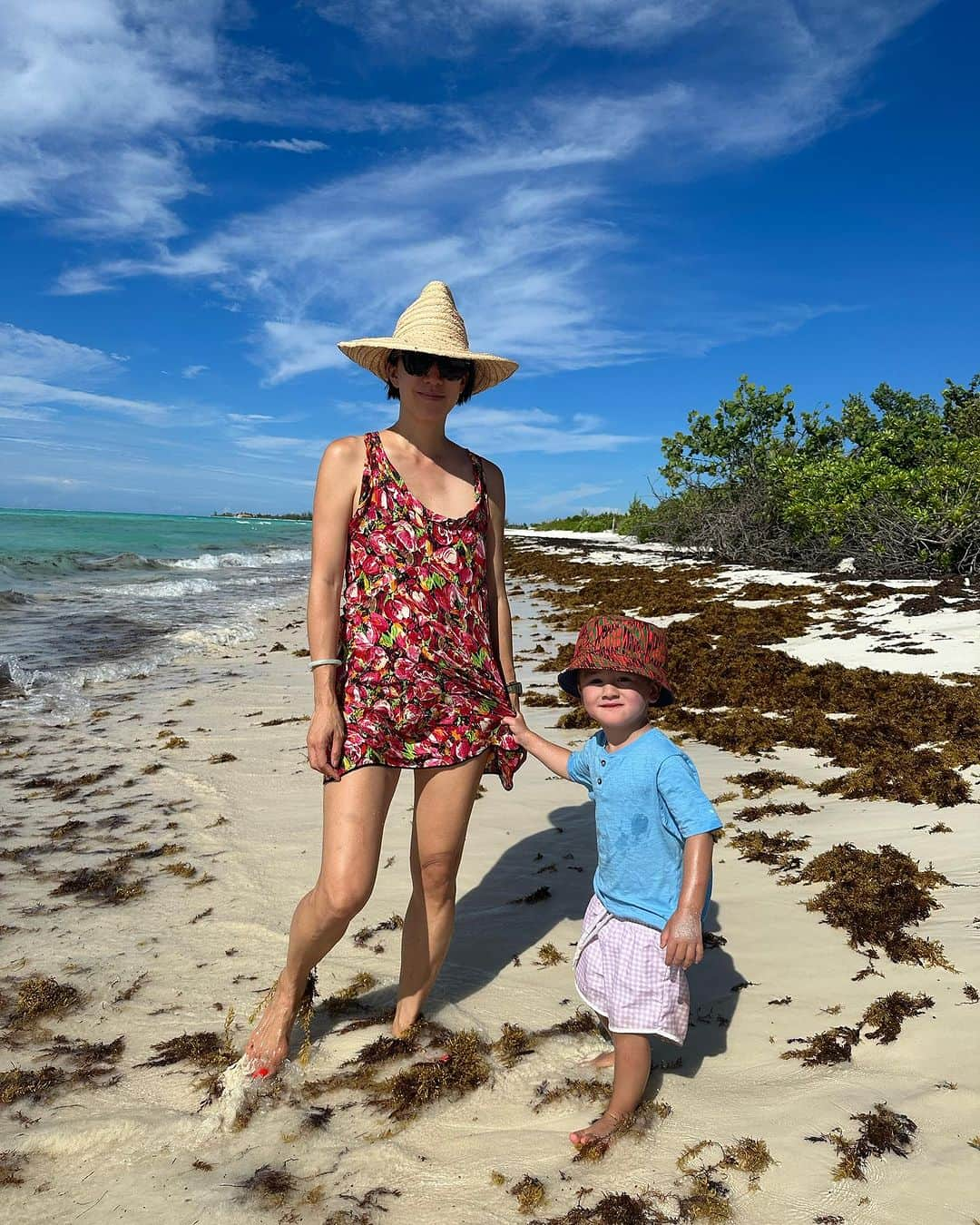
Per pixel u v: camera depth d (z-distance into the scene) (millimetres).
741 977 3031
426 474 2760
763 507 23906
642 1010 2320
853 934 3254
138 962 3320
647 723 2609
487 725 2697
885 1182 2031
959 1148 2131
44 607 15039
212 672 9758
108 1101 2465
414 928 2770
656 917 2400
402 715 2568
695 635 10891
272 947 3428
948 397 25047
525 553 32406
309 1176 2148
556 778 5719
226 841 4648
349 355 2814
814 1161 2109
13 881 4148
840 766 5531
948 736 5832
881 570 16859
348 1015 2906
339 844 2467
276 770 6008
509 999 2979
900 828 4348
